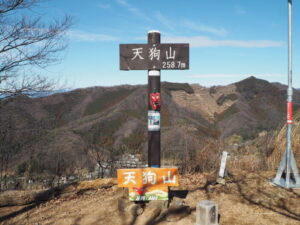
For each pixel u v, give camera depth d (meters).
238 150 8.15
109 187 5.07
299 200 4.26
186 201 4.30
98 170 8.25
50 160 8.50
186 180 5.46
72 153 9.34
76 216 3.86
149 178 3.85
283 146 6.66
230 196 4.50
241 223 3.58
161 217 3.70
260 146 7.82
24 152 8.24
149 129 4.07
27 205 4.48
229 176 5.59
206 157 6.71
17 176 7.64
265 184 5.00
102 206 4.14
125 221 3.64
